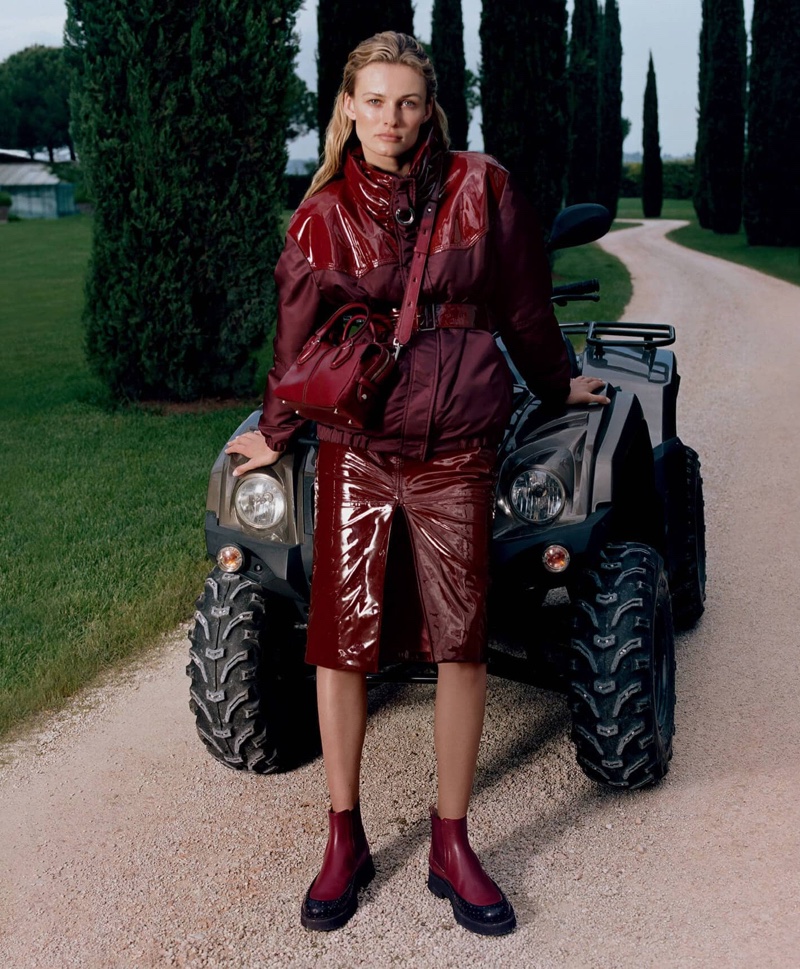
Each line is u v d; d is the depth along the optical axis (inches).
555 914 101.0
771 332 526.9
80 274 974.4
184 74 326.3
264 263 352.8
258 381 408.5
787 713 138.2
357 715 101.7
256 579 116.6
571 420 115.3
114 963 97.8
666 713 121.1
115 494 258.4
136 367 365.4
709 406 342.6
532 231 97.3
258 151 338.6
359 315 95.6
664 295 727.7
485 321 98.0
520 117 732.7
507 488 110.1
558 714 142.7
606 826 115.1
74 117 339.6
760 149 1209.4
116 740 142.3
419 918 101.5
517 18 717.3
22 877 112.0
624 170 2901.1
